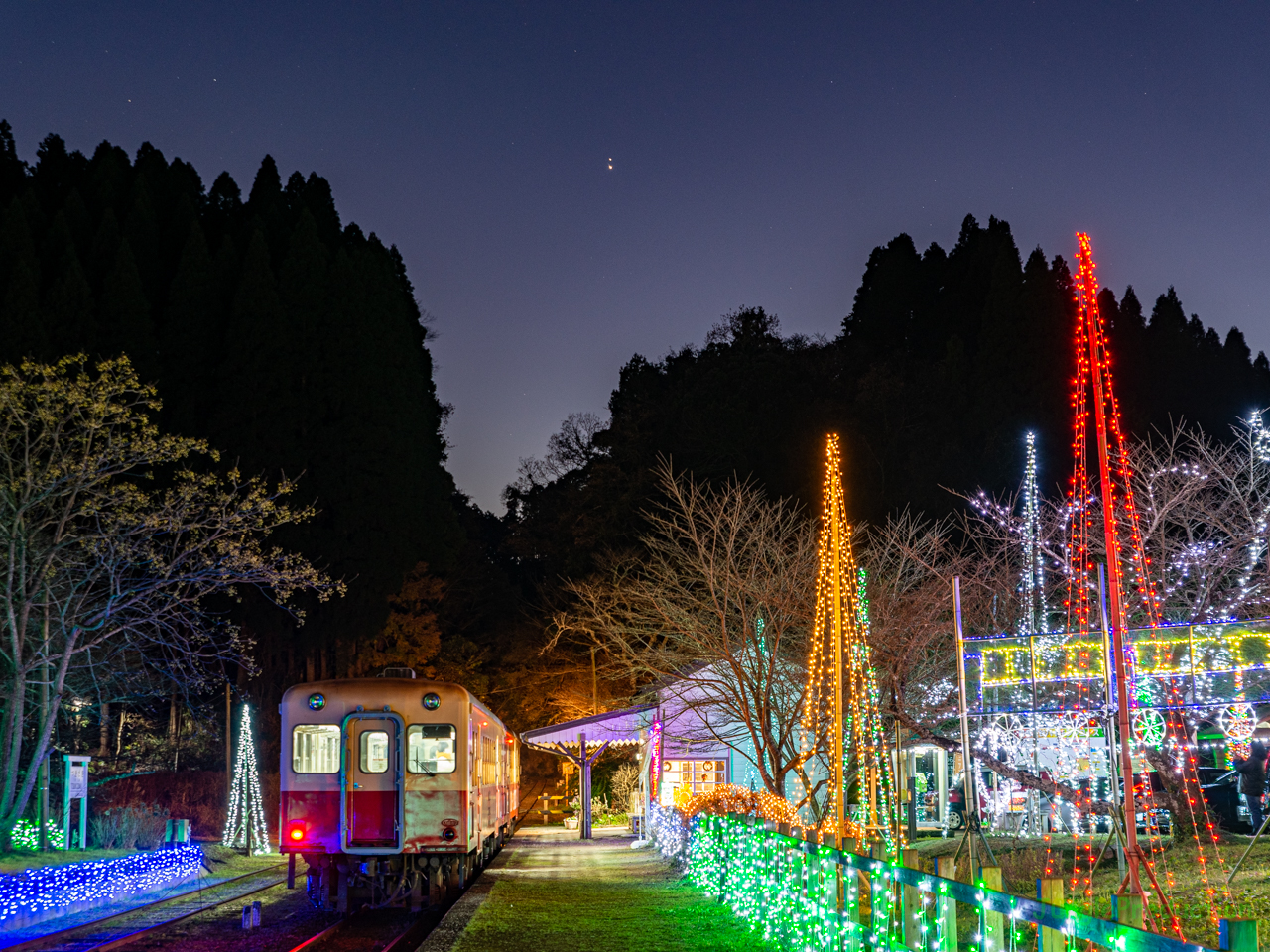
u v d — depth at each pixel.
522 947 11.19
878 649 18.19
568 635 51.28
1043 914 5.30
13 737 21.95
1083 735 16.98
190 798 31.16
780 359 51.03
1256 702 12.02
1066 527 19.19
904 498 40.41
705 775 26.84
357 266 40.84
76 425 25.02
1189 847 14.73
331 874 15.94
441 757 16.02
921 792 26.41
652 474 49.22
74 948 12.98
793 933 10.73
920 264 63.00
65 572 24.41
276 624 36.19
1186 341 43.38
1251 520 17.27
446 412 62.44
